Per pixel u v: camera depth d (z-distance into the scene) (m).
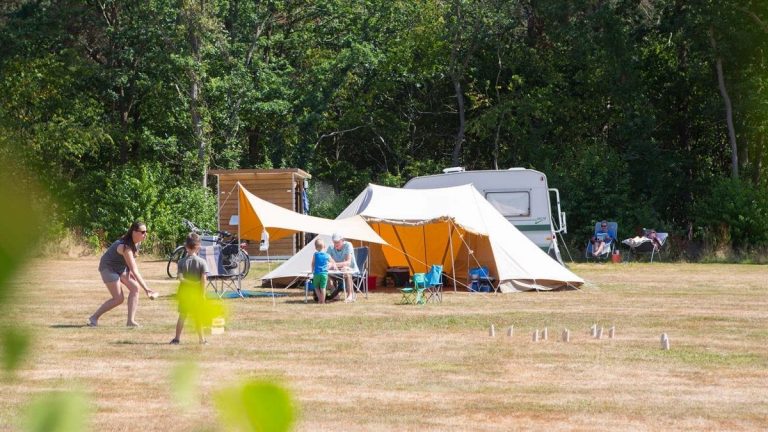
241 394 1.38
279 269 39.19
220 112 73.44
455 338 23.83
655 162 69.62
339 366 19.31
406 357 20.61
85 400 1.41
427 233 40.06
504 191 49.72
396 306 32.09
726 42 65.44
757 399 16.05
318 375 18.22
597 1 71.88
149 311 29.42
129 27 70.75
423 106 81.31
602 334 24.31
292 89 77.44
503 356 20.78
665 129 73.81
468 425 13.98
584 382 17.61
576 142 77.25
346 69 76.75
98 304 31.31
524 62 76.56
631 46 70.06
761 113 65.69
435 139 81.94
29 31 68.19
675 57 72.44
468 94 77.38
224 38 72.31
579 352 21.38
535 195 49.53
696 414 14.84
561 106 76.06
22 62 67.38
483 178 49.75
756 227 61.84
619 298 34.97
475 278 38.44
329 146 82.38
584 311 30.27
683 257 61.66
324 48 80.75
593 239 60.81
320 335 24.30
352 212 38.28
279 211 35.28
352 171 80.88
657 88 73.12
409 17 79.00
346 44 78.00
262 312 29.84
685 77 71.88
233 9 75.62
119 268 25.44
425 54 78.06
